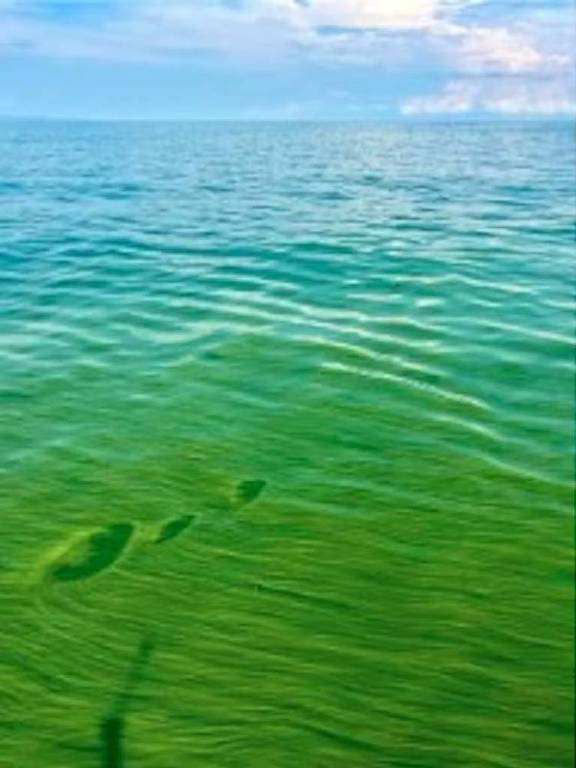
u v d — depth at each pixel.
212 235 23.80
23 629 6.59
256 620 6.78
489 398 11.02
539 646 6.48
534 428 10.14
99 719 5.73
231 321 14.44
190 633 6.61
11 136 123.06
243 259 19.92
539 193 36.47
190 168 54.50
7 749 5.45
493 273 18.05
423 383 11.52
